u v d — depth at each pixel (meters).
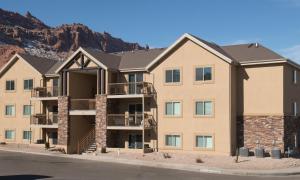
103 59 45.94
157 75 42.94
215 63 39.94
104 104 44.38
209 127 40.03
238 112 40.69
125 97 43.22
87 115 47.34
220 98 39.59
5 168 31.73
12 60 53.31
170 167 34.06
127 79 45.41
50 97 48.47
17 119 52.78
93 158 39.41
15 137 52.88
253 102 40.12
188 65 41.31
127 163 36.28
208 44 41.44
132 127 42.47
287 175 30.58
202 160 36.97
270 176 29.98
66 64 47.09
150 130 43.06
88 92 49.62
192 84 41.03
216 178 28.14
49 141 50.09
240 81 40.81
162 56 42.47
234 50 43.31
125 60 47.59
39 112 50.84
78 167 32.84
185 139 41.19
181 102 41.53
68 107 46.81
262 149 38.12
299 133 43.22
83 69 46.16
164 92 42.47
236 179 27.89
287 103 39.94
